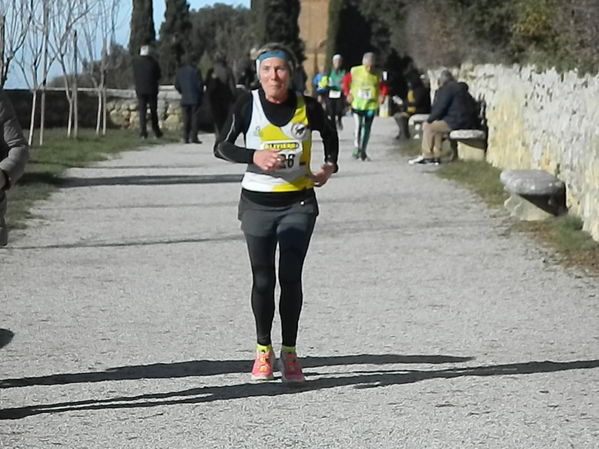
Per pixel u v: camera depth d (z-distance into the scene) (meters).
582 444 7.24
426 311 11.48
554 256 14.43
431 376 8.98
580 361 9.43
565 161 17.17
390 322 10.99
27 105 39.75
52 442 7.35
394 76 58.31
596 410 7.99
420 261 14.30
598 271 13.40
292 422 7.77
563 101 17.52
